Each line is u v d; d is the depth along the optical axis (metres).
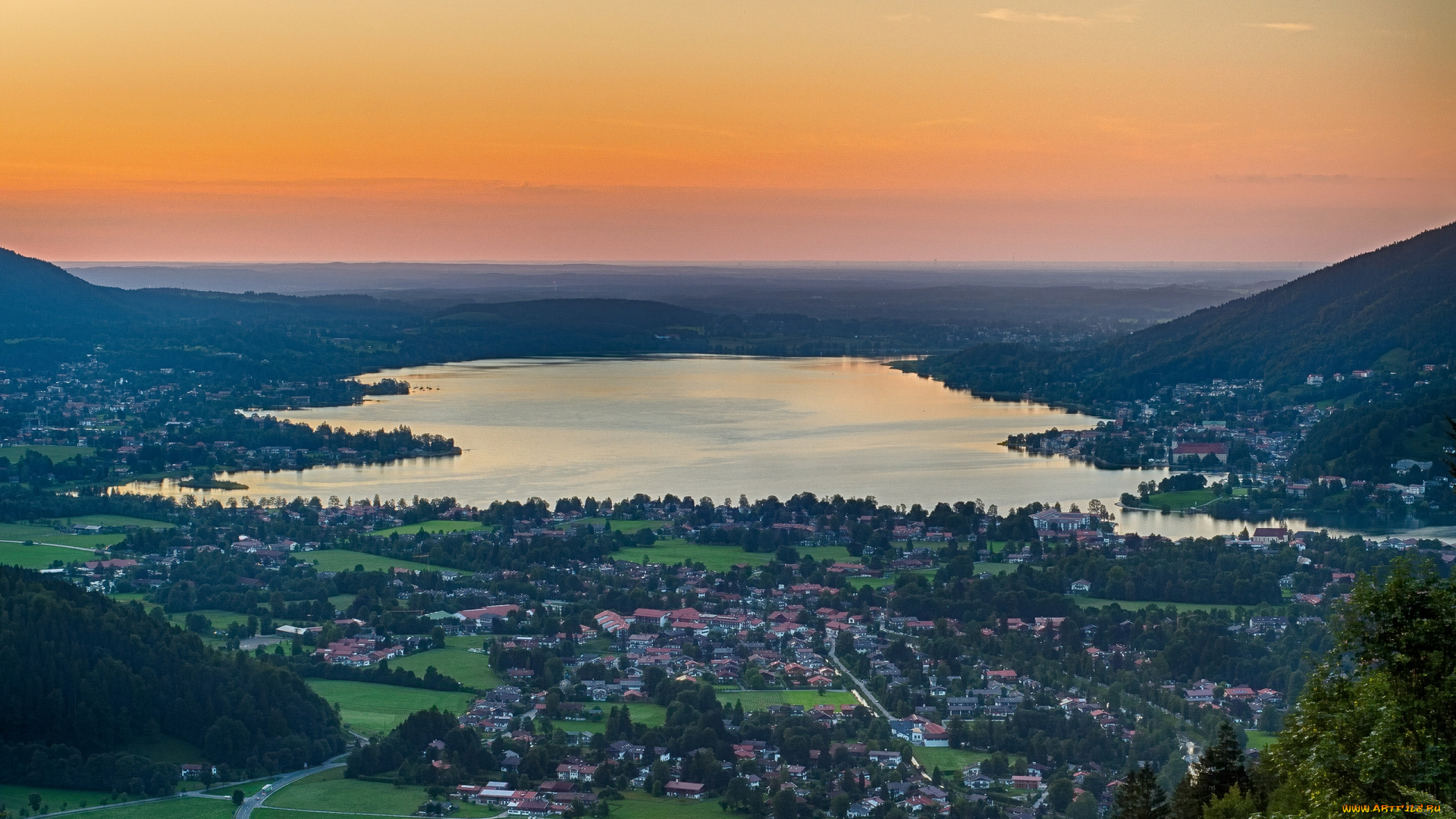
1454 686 109.81
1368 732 108.81
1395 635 116.25
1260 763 149.62
